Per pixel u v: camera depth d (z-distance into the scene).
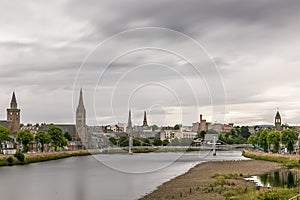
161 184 78.94
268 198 52.91
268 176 95.12
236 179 87.38
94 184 81.38
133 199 61.84
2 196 67.56
